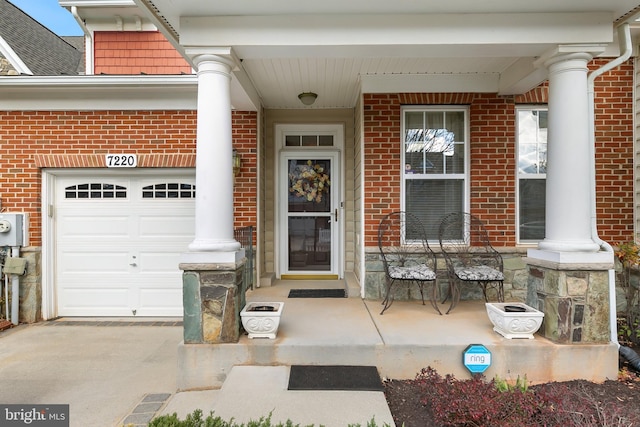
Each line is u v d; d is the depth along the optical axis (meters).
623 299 4.20
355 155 5.20
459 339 3.01
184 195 5.04
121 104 4.80
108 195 5.05
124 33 6.22
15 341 4.09
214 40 2.97
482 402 2.31
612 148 4.34
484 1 2.81
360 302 4.22
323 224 5.55
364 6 2.87
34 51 6.46
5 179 4.82
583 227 2.98
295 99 5.04
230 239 3.06
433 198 4.48
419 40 2.99
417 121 4.49
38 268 4.87
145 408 2.68
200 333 2.93
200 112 3.02
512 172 4.37
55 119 4.82
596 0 2.81
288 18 2.99
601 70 3.25
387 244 4.37
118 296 5.05
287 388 2.57
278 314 2.99
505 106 4.36
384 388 2.69
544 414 2.26
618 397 2.64
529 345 2.91
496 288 4.31
